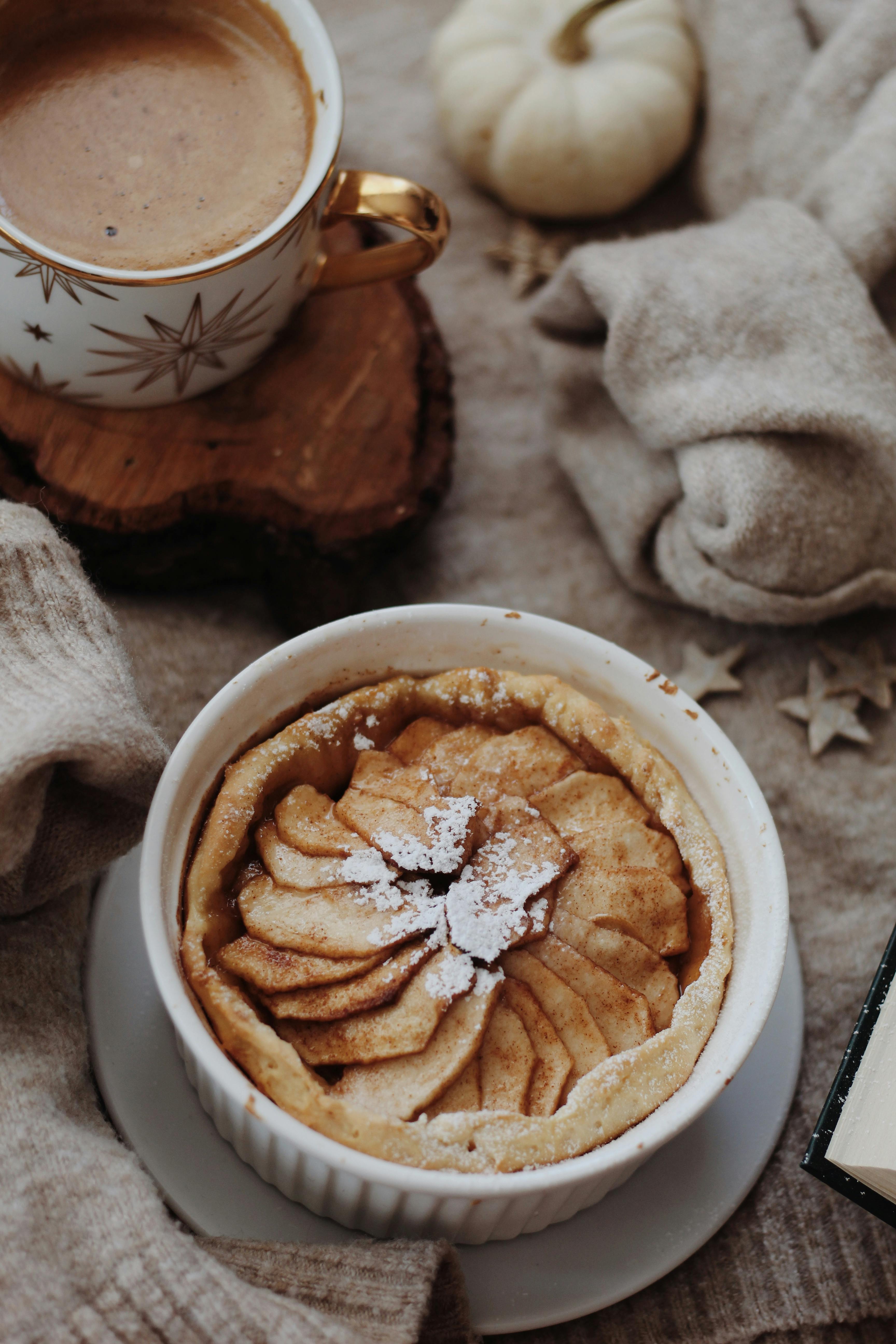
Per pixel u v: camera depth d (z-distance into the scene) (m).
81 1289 0.49
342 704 0.53
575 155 0.64
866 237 0.59
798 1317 0.54
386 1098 0.50
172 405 0.58
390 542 0.59
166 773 0.51
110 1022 0.53
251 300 0.55
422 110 0.67
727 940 0.52
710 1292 0.54
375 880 0.51
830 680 0.61
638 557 0.61
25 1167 0.50
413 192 0.56
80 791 0.52
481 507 0.63
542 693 0.54
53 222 0.54
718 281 0.59
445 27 0.66
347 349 0.59
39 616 0.52
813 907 0.59
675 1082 0.50
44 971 0.53
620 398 0.60
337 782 0.54
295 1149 0.49
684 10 0.65
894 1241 0.54
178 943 0.51
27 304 0.54
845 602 0.60
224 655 0.60
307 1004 0.50
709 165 0.64
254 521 0.58
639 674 0.54
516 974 0.51
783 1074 0.55
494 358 0.65
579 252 0.60
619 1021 0.51
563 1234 0.53
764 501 0.58
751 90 0.63
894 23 0.61
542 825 0.53
